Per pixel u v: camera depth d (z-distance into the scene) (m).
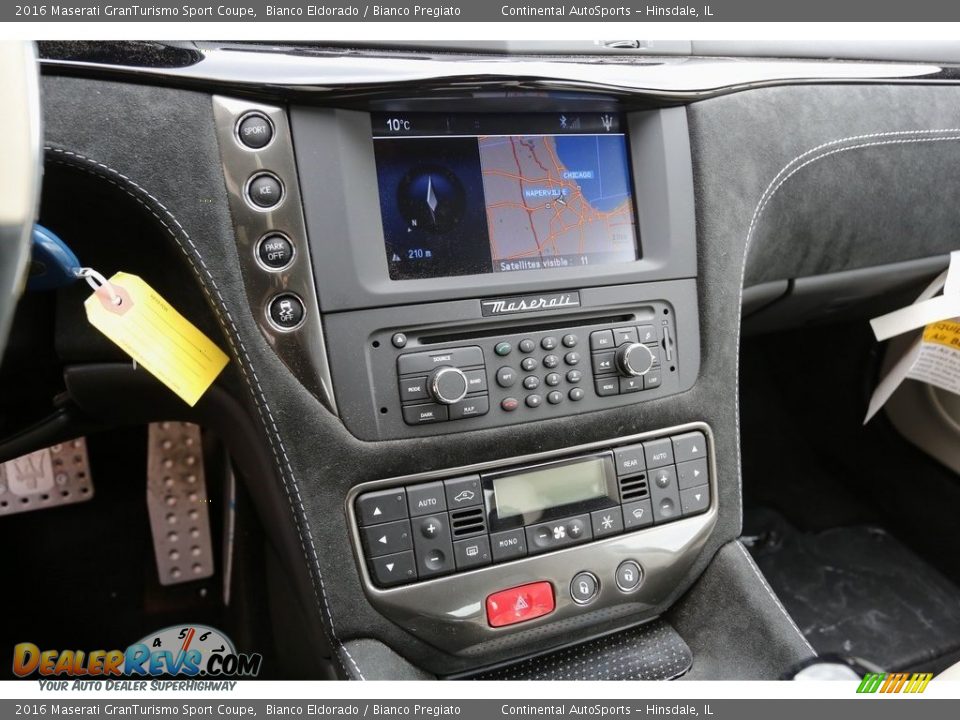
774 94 0.86
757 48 0.91
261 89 0.65
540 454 0.77
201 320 0.76
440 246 0.72
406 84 0.68
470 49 0.75
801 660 0.79
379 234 0.70
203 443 1.19
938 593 1.22
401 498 0.73
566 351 0.77
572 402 0.77
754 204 0.85
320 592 0.72
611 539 0.80
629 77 0.77
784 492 1.45
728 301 0.84
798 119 0.88
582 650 0.83
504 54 0.76
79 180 0.65
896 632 1.13
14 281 0.47
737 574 0.85
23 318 0.77
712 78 0.82
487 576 0.75
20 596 1.15
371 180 0.70
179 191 0.65
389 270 0.71
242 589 1.14
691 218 0.82
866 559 1.29
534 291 0.75
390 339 0.71
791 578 1.25
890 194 0.97
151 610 1.16
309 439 0.70
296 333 0.69
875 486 1.41
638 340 0.80
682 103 0.80
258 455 0.85
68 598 1.16
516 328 0.75
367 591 0.72
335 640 0.73
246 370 0.69
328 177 0.68
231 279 0.67
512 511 0.76
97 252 0.74
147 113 0.64
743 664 0.81
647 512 0.82
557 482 0.79
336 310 0.69
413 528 0.73
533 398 0.75
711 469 0.85
